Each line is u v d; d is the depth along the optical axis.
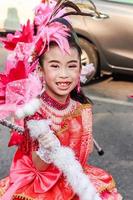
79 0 6.94
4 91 2.31
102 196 2.64
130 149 5.28
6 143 5.20
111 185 2.70
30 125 2.30
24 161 2.54
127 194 4.41
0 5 9.45
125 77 7.80
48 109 2.46
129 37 7.06
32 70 2.42
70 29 2.42
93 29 7.16
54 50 2.37
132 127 5.85
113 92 7.16
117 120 6.04
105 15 7.05
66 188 2.51
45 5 2.48
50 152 2.32
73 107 2.53
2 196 2.52
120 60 7.21
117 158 5.06
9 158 4.88
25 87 2.30
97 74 7.43
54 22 2.40
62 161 2.32
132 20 7.00
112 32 7.10
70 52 2.38
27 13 9.13
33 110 2.29
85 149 2.59
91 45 7.26
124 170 4.83
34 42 2.39
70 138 2.53
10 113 2.31
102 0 7.12
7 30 9.30
